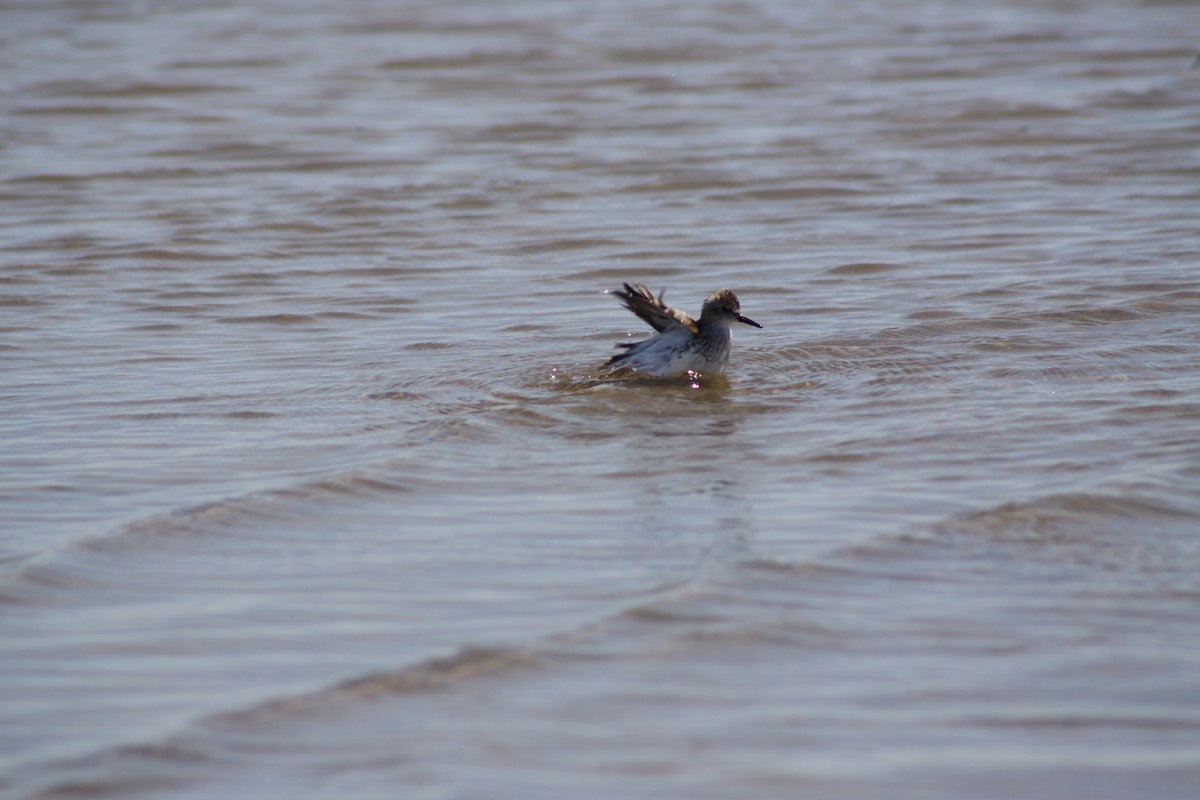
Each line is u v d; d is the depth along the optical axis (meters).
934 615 10.67
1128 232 23.91
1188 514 12.47
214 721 9.20
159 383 17.36
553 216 26.59
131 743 8.92
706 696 9.52
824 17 47.09
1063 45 41.31
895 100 35.50
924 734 9.01
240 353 18.73
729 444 14.93
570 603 10.98
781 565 11.59
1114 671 9.74
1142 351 17.56
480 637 10.39
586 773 8.61
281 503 13.16
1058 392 16.12
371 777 8.57
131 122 34.66
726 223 25.89
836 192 27.84
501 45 43.38
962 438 14.71
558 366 17.94
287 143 32.59
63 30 46.06
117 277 22.78
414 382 17.28
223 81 38.94
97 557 11.93
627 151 31.42
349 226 26.03
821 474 13.88
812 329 19.38
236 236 25.33
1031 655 10.01
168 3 51.03
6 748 8.90
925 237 24.38
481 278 22.69
